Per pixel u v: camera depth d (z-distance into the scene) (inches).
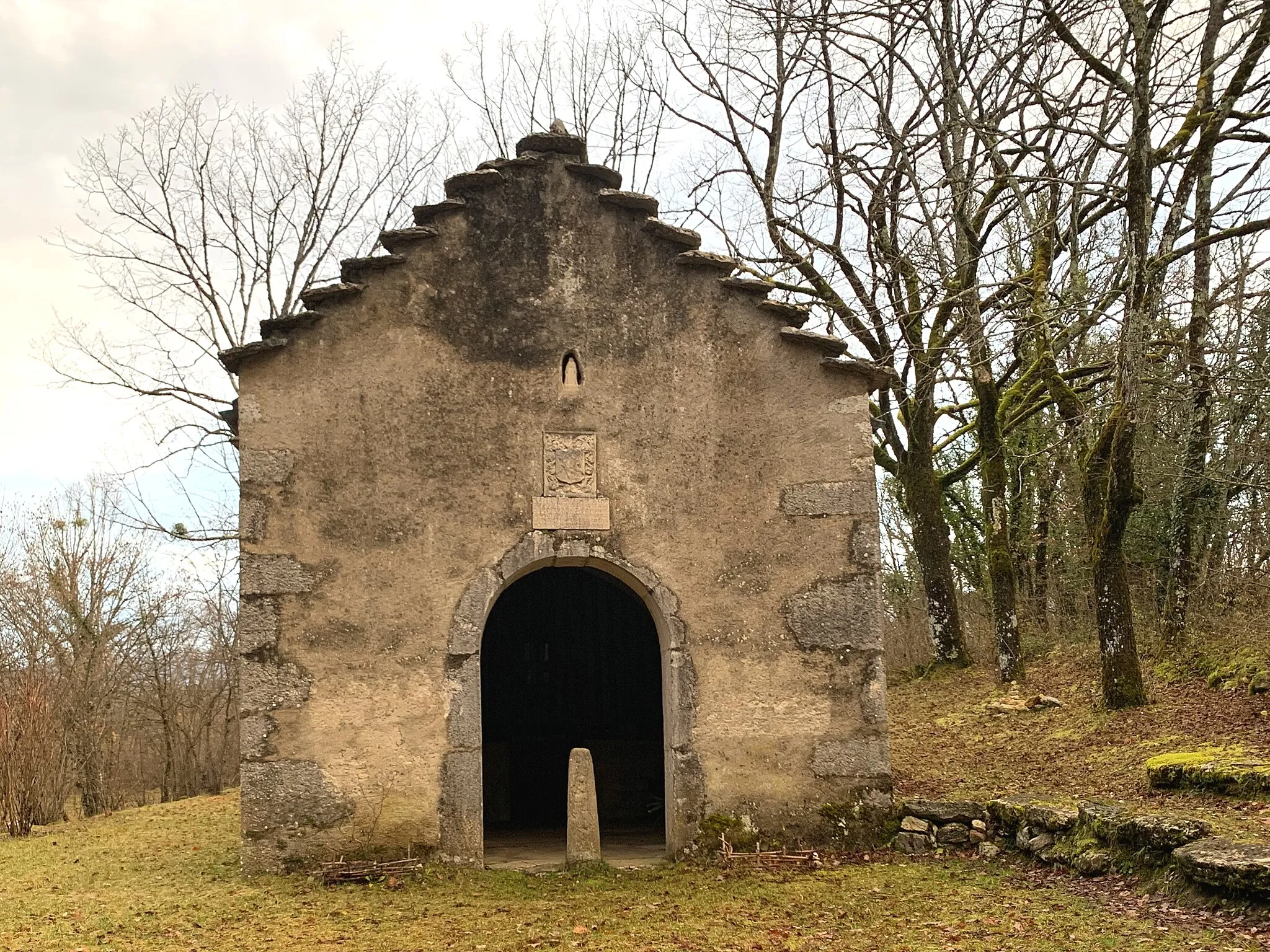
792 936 251.8
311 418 331.9
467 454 339.9
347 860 314.0
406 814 319.6
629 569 343.3
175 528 768.9
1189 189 439.5
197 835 405.4
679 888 301.6
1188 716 427.2
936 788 408.2
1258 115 425.1
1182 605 517.3
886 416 666.8
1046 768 415.8
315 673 320.5
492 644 523.2
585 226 359.6
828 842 339.6
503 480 340.5
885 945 240.1
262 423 329.1
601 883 311.3
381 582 328.2
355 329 338.6
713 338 360.2
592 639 524.4
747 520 352.5
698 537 349.4
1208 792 323.0
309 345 335.3
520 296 351.9
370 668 323.6
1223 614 513.0
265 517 324.5
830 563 353.1
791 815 339.6
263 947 246.8
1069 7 454.0
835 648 349.1
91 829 466.0
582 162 364.2
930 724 552.1
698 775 337.7
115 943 249.0
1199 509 526.0
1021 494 764.6
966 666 646.5
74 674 789.9
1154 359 500.7
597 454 347.9
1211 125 426.6
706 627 344.8
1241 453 524.7
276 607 320.8
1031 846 313.9
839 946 241.3
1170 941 224.5
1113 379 512.1
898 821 343.9
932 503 648.4
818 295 621.9
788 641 348.2
